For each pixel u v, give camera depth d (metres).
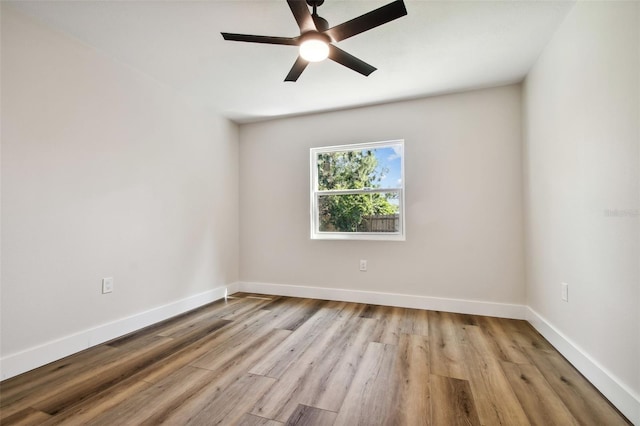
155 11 1.88
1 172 1.80
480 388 1.70
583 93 1.81
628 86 1.43
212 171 3.57
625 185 1.46
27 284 1.91
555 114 2.17
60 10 1.87
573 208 1.95
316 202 3.80
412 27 2.05
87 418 1.45
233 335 2.50
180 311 3.07
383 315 3.00
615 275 1.54
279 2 1.81
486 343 2.32
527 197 2.77
